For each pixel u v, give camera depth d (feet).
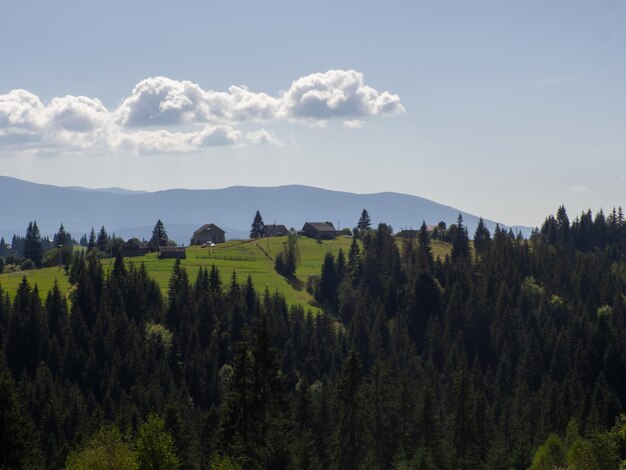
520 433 499.10
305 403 433.89
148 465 286.25
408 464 390.21
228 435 330.54
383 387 457.68
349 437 386.32
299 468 320.09
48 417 536.01
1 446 339.98
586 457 352.08
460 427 437.99
